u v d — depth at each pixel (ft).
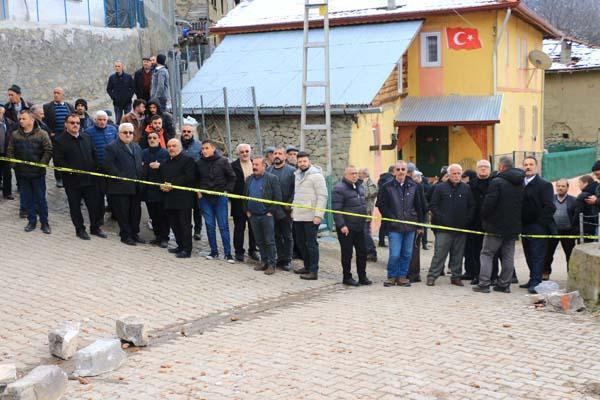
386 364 22.61
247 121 66.59
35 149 37.60
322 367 22.30
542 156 82.84
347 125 62.59
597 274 30.09
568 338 25.61
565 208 38.19
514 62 83.15
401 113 74.90
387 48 69.72
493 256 36.09
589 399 19.60
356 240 37.83
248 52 75.15
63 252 35.78
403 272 38.06
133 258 36.63
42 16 61.87
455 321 28.37
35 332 24.99
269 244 37.83
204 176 38.29
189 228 38.50
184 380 21.08
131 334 24.40
